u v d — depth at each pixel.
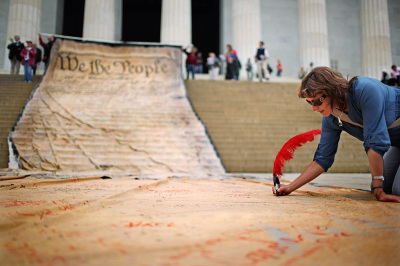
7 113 8.22
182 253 0.75
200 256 0.73
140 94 9.94
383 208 1.49
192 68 13.09
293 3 21.39
